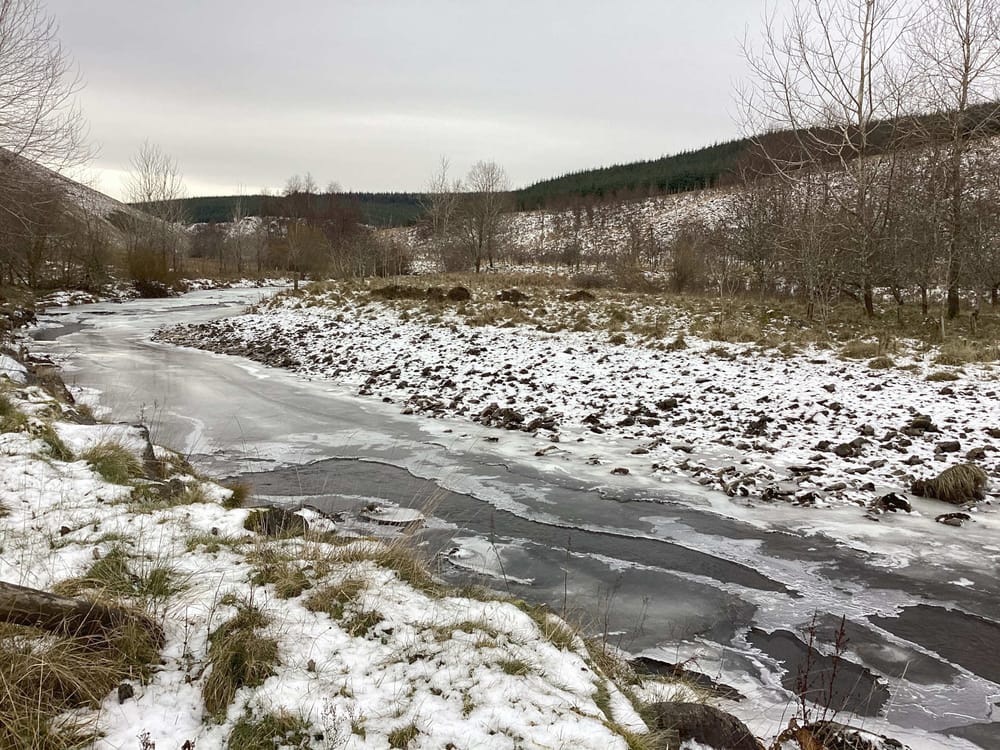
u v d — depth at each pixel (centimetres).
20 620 275
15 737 235
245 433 949
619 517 661
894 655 429
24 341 1852
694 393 1108
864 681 400
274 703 271
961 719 363
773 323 1692
